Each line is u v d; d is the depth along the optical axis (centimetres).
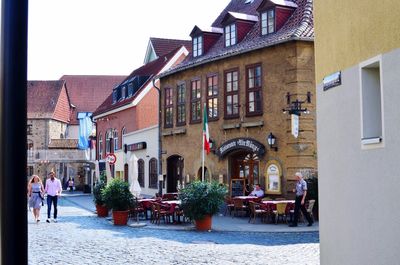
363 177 742
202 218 1714
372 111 752
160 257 1174
